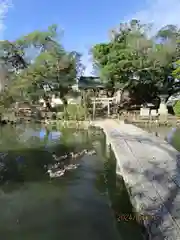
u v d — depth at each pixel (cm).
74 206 512
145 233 339
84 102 2230
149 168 581
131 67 2302
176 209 368
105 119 2080
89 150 1039
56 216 470
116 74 2428
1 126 1994
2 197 562
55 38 2647
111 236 397
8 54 2781
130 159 671
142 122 1864
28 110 2553
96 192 584
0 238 404
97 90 2859
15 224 445
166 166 595
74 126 1872
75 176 702
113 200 537
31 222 452
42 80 2494
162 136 1265
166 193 428
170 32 2314
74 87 2806
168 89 2656
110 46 2697
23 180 674
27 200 546
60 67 2486
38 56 2489
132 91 2844
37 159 894
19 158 911
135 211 412
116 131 1285
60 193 581
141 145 873
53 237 399
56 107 2717
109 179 673
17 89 2517
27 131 1688
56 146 1132
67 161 866
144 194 425
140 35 2359
